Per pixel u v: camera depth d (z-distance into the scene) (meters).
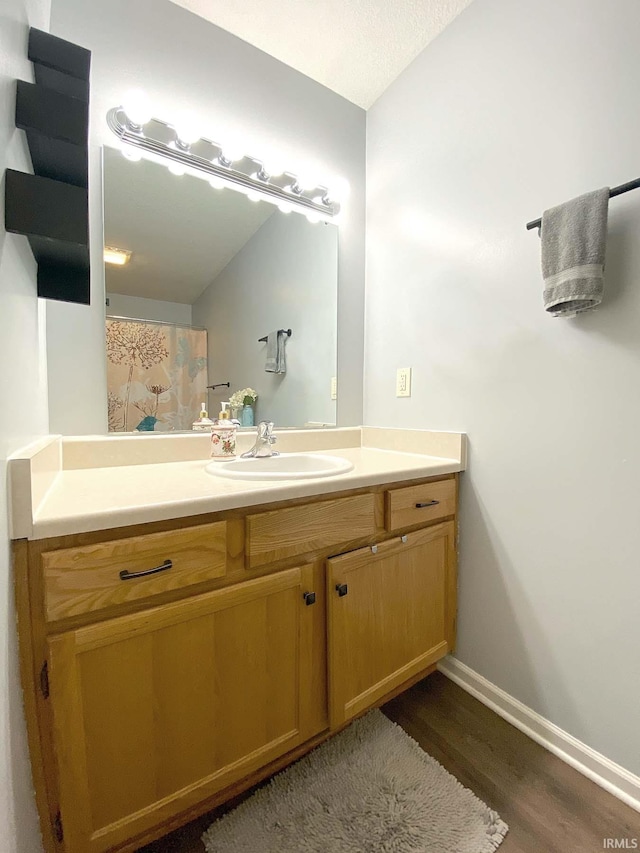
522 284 1.21
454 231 1.42
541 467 1.18
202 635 0.85
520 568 1.24
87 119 0.69
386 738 1.19
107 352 1.26
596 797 1.01
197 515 0.84
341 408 1.80
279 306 1.62
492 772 1.08
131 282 1.30
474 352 1.36
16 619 0.65
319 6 1.33
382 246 1.75
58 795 0.71
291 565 1.00
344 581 1.08
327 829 0.92
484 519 1.35
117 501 0.79
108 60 1.21
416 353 1.59
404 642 1.25
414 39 1.47
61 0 1.14
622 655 1.02
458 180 1.40
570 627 1.12
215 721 0.88
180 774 0.83
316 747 1.15
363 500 1.12
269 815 0.95
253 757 0.93
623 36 0.97
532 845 0.89
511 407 1.25
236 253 1.51
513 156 1.23
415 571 1.27
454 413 1.44
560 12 1.10
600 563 1.05
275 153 1.55
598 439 1.05
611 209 1.00
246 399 1.55
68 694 0.70
